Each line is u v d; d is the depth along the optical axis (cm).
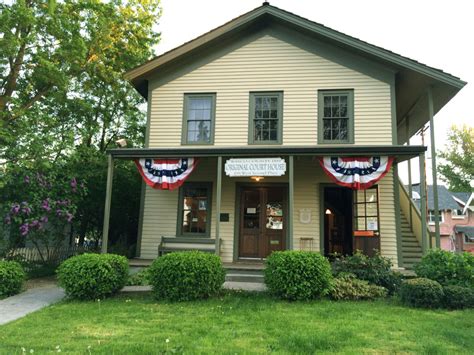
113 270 679
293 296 646
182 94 1016
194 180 991
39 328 482
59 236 1052
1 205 862
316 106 957
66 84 1070
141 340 429
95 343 416
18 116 973
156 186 859
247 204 985
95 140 1506
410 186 1154
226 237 956
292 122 959
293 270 651
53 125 1074
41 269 987
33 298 690
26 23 913
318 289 648
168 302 639
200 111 1005
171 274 653
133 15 1386
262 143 959
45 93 1135
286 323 502
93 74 1251
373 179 789
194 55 1028
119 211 1352
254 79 994
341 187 962
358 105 939
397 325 493
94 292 661
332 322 508
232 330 470
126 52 1359
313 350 396
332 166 806
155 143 998
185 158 859
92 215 1310
